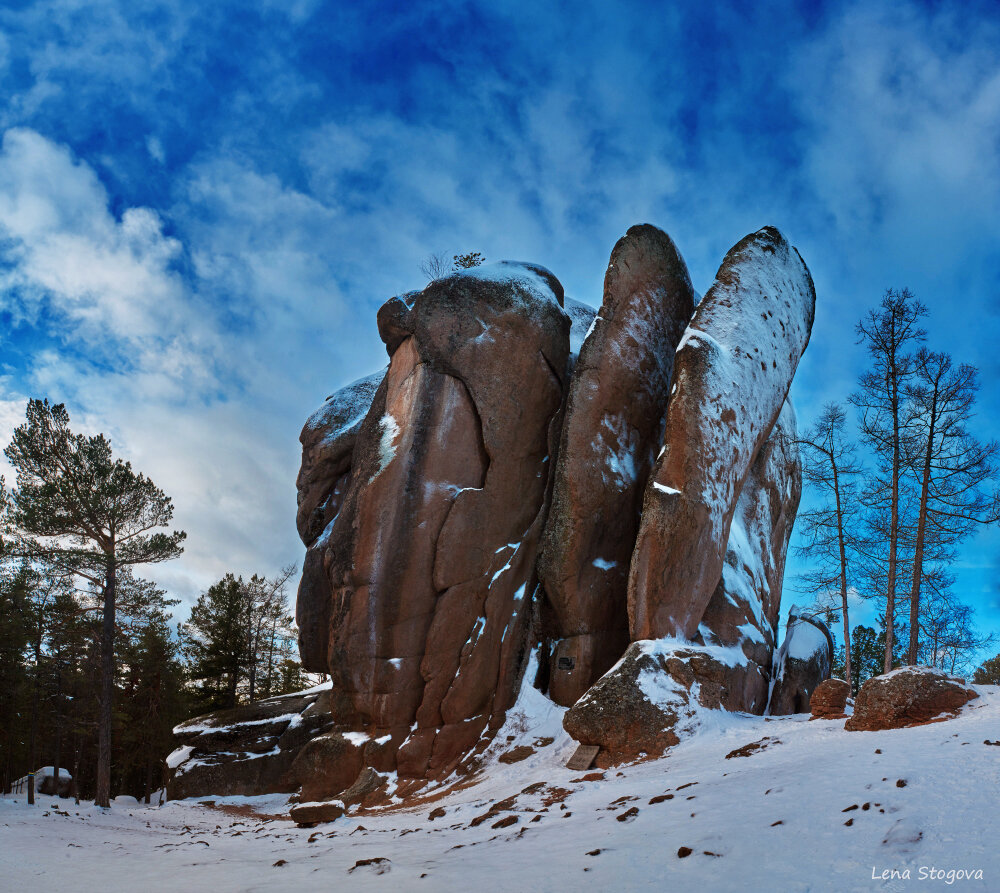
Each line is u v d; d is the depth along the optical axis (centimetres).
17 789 3519
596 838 949
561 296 2805
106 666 2798
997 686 1305
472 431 2488
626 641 2303
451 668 2327
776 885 671
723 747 1507
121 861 1272
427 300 2564
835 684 1570
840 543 2797
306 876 954
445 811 1566
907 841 698
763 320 2345
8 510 2931
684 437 2064
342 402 3338
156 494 3070
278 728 3189
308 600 3022
